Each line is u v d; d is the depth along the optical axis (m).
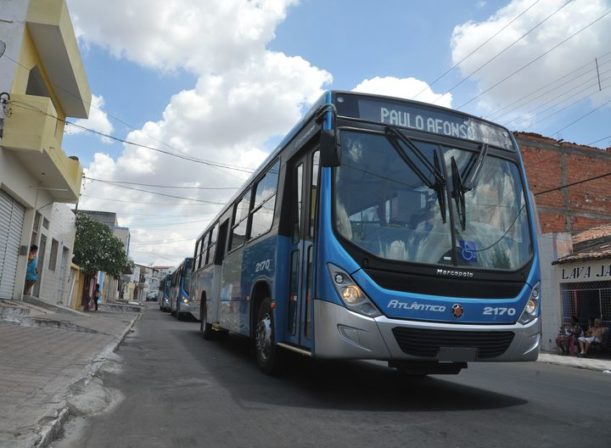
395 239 5.63
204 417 5.14
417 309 5.41
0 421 4.23
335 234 5.55
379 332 5.26
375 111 6.16
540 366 12.38
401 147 6.05
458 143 6.32
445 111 6.43
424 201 5.91
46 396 5.23
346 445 4.24
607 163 27.25
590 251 18.41
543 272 19.55
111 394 6.19
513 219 6.25
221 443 4.29
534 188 25.69
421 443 4.31
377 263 5.45
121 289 76.56
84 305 29.30
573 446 4.30
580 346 16.17
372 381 7.45
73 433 4.50
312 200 6.34
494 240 6.02
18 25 15.02
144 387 6.72
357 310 5.31
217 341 13.67
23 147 14.45
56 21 15.32
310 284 6.11
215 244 13.32
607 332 16.08
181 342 13.23
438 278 5.57
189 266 27.28
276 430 4.68
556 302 18.86
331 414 5.29
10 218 16.27
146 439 4.39
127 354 10.16
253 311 8.40
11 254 16.70
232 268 10.52
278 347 7.42
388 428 4.76
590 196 26.47
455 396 6.51
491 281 5.76
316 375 7.81
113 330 14.61
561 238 19.19
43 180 18.05
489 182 6.28
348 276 5.41
